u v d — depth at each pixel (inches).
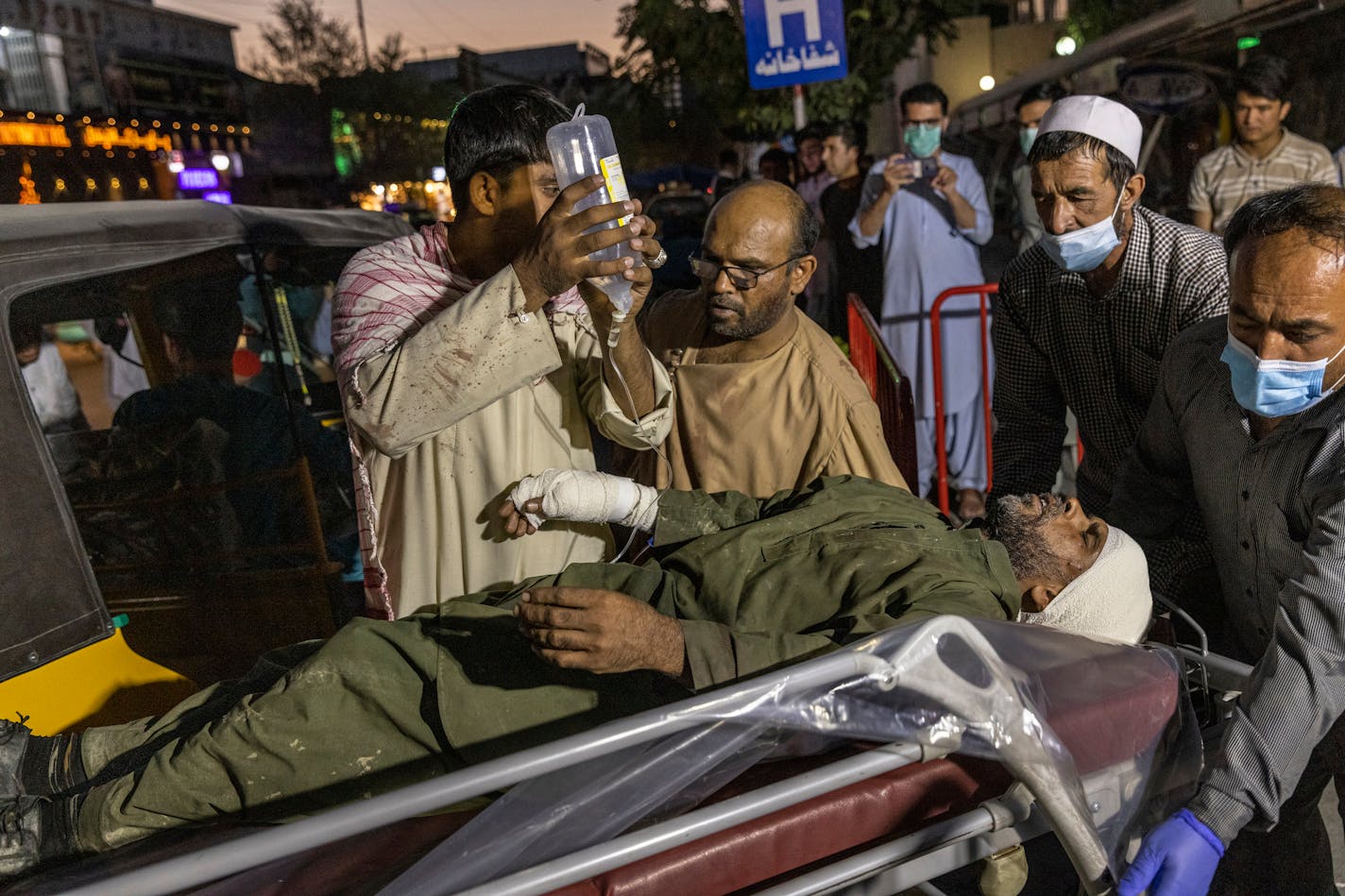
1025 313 132.1
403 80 1686.8
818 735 74.0
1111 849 73.6
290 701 77.2
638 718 62.6
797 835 67.2
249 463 131.8
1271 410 81.9
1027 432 141.7
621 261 72.4
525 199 82.4
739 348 109.3
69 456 124.6
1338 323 77.3
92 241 105.2
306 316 172.1
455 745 77.5
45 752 81.3
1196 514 113.1
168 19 1011.9
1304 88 296.0
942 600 81.1
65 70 780.6
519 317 73.8
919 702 67.7
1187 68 323.6
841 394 106.5
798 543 90.7
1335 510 77.8
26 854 74.9
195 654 123.8
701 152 1856.5
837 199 286.8
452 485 86.7
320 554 134.1
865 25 438.3
